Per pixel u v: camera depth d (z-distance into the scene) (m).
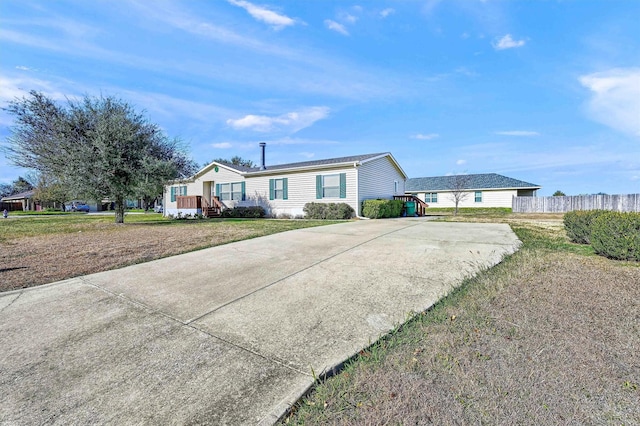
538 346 2.12
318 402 1.80
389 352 2.24
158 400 1.92
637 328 2.30
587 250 5.13
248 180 18.00
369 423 1.56
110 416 1.79
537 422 1.47
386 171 17.56
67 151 11.97
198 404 1.87
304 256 5.41
